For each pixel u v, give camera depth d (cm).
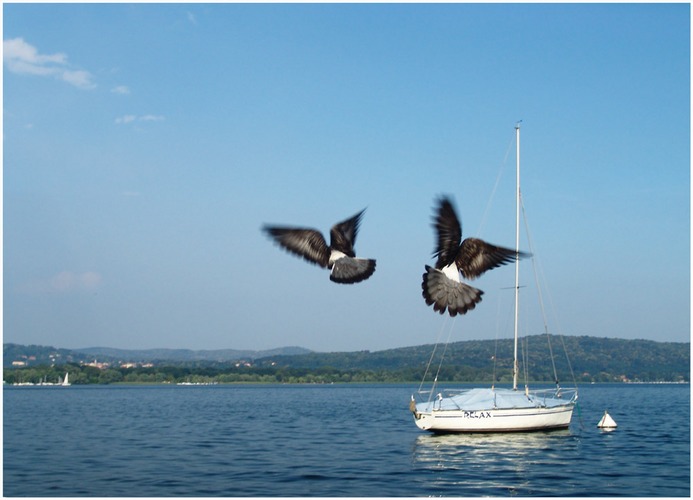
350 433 5450
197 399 12500
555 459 3922
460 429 4806
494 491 3081
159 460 3981
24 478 3400
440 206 800
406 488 3147
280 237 802
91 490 3092
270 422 6644
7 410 8850
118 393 16512
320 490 3098
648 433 5128
